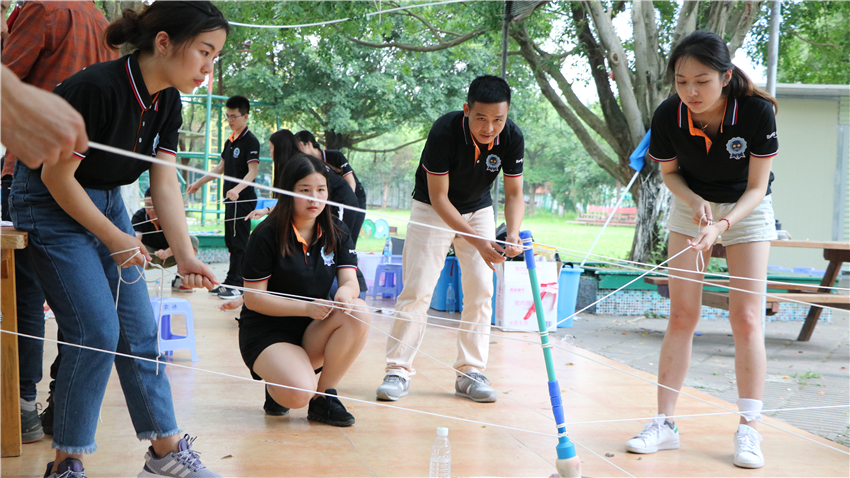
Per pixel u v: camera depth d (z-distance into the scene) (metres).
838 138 8.95
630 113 8.31
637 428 2.86
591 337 5.36
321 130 19.19
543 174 31.02
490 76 2.88
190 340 3.82
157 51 1.82
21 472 2.09
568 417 2.98
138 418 2.01
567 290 5.86
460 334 3.32
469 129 3.00
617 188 29.92
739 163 2.53
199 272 2.02
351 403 3.07
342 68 16.69
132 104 1.84
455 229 3.06
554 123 28.77
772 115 2.41
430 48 10.73
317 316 2.67
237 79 16.42
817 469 2.42
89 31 2.63
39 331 2.42
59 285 1.88
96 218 1.83
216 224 13.67
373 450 2.42
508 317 5.42
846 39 9.58
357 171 29.27
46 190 1.88
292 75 17.27
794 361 4.70
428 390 3.40
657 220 7.93
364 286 4.93
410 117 17.05
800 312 6.80
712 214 2.68
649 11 8.25
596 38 9.22
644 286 6.84
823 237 9.04
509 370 3.92
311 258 2.79
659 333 5.65
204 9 1.82
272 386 2.63
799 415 3.24
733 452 2.59
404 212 28.42
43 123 0.90
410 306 3.25
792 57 10.45
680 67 2.34
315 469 2.21
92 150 1.85
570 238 21.41
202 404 2.97
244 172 6.41
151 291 5.98
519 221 3.21
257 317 2.77
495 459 2.36
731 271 2.64
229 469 2.18
